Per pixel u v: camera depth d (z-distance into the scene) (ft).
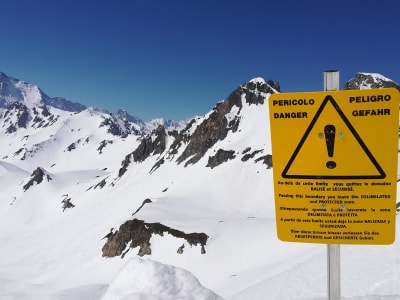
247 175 387.96
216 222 260.83
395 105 11.94
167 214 297.12
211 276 201.67
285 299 82.02
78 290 219.00
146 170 600.39
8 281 289.12
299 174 13.02
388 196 12.34
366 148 12.31
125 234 280.51
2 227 565.53
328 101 12.46
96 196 583.99
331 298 13.16
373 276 75.05
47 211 608.60
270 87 556.92
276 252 195.00
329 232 13.01
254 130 479.41
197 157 506.48
